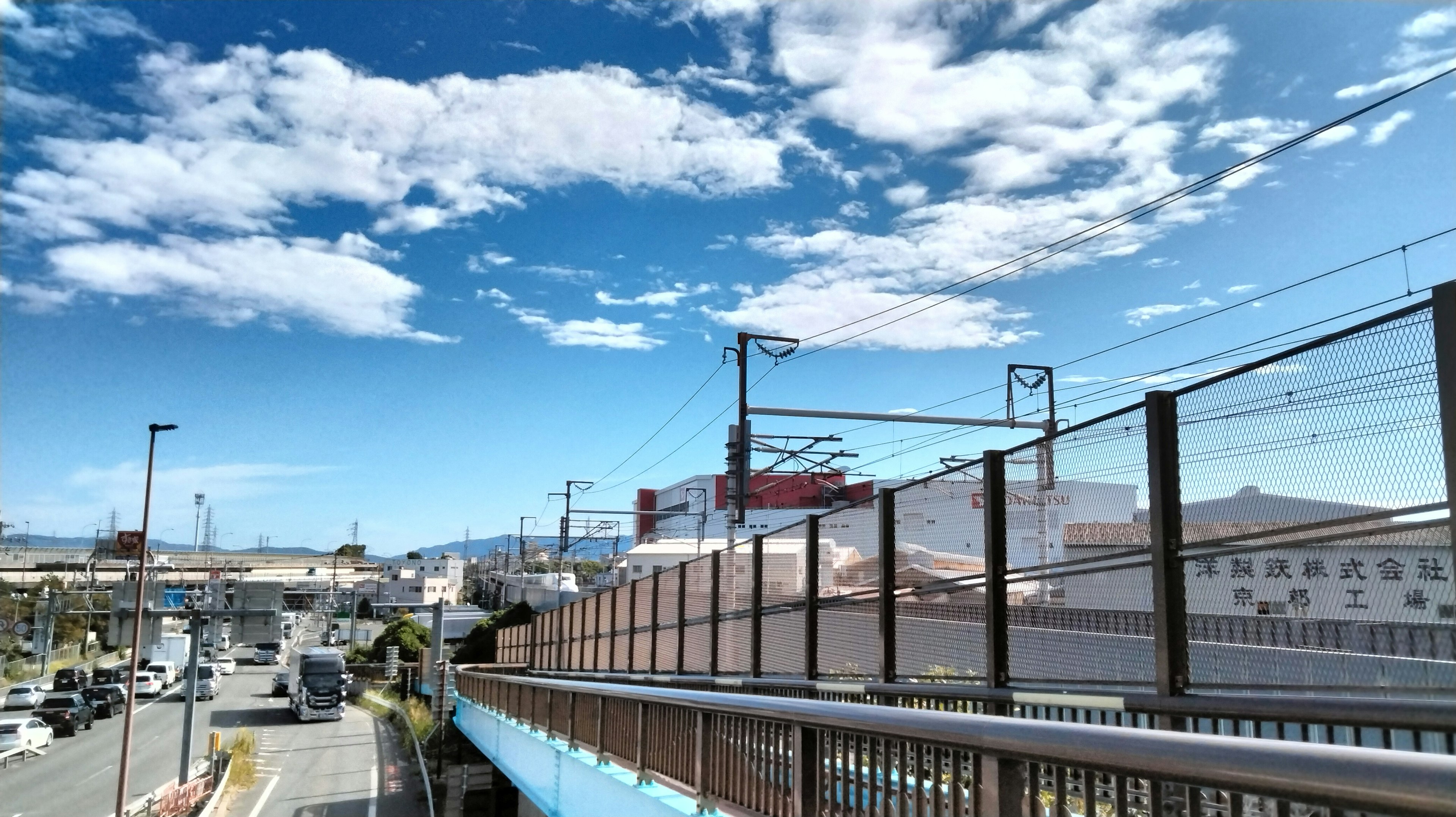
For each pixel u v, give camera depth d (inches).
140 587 1021.2
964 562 292.5
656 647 628.7
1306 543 174.6
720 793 265.3
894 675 329.4
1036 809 125.3
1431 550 151.0
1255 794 73.5
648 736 339.6
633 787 336.5
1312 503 174.2
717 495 2652.6
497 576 3759.8
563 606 1018.1
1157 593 209.2
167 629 3796.8
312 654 2215.8
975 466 291.7
